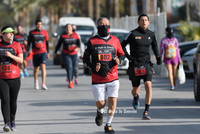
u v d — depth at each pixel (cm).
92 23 5131
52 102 2289
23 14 17475
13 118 1594
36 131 1573
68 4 13225
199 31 6109
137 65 1808
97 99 1513
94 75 1509
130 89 2861
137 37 1803
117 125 1662
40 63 2861
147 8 10431
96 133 1531
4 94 1557
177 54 2762
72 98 2436
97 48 1497
